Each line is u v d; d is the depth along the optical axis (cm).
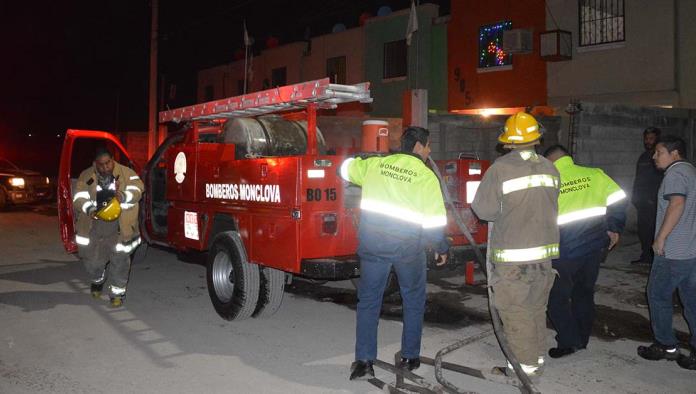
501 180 418
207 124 809
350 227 555
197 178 682
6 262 953
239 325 613
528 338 425
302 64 2694
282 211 548
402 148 465
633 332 584
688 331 592
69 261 963
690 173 470
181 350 534
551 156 506
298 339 568
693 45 1456
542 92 1762
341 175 486
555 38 1645
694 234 472
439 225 445
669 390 445
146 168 806
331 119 1346
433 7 2108
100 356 518
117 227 669
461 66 1991
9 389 445
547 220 418
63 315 644
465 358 516
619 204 504
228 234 618
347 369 490
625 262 920
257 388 449
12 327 600
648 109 1304
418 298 463
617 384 457
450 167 639
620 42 1583
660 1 1503
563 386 452
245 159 596
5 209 1742
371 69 2333
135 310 666
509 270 418
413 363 466
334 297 733
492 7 1883
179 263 948
